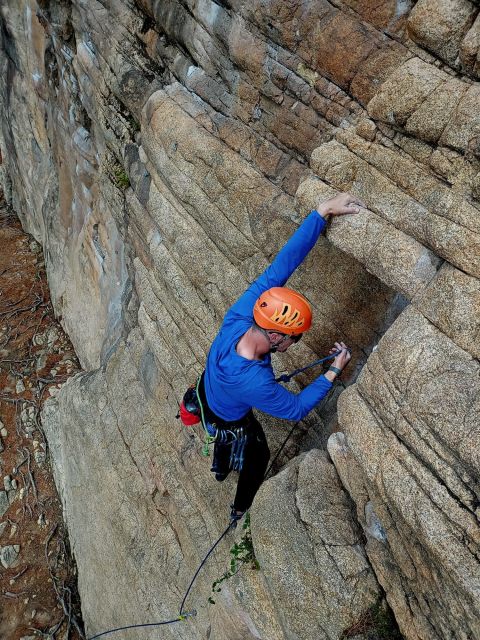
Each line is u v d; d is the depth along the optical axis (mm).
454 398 2371
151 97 5590
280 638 3508
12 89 11867
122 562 6426
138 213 6242
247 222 4320
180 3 4859
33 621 8195
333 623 3033
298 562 3201
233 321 3215
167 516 5824
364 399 2822
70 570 8617
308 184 3320
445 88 2609
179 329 5508
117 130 6641
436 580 2561
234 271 4570
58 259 11422
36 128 11375
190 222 5070
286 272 3227
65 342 11672
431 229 2574
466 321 2408
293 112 3957
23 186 13883
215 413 3420
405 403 2562
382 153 2932
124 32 6133
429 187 2678
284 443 3973
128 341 7176
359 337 3689
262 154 4262
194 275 4961
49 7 7719
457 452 2320
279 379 3312
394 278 2783
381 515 2848
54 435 9500
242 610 3855
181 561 5465
